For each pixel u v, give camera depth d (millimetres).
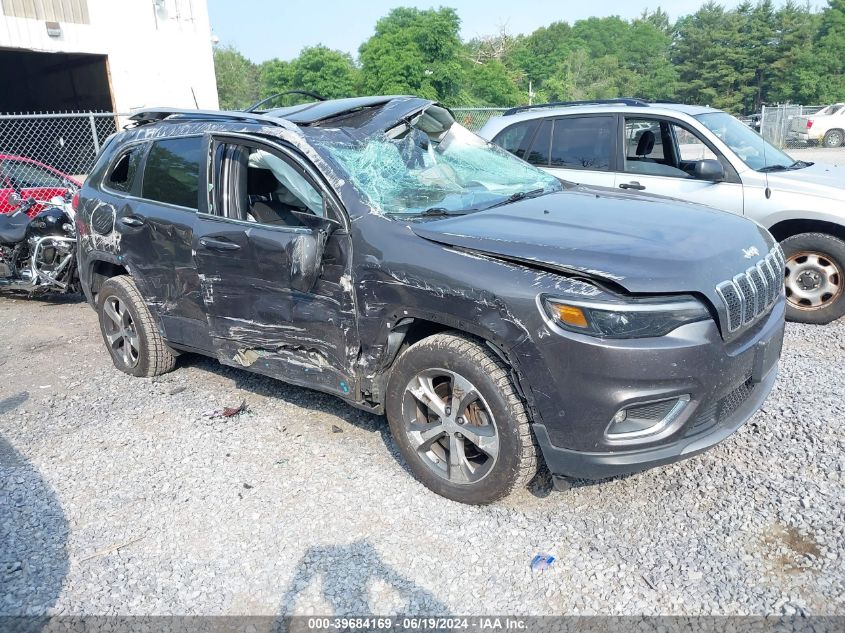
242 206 3988
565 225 3340
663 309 2805
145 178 4680
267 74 60812
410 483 3580
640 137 6445
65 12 20375
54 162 16094
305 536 3197
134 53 22016
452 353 3184
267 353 3996
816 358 5020
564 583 2812
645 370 2779
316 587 2867
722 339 2932
